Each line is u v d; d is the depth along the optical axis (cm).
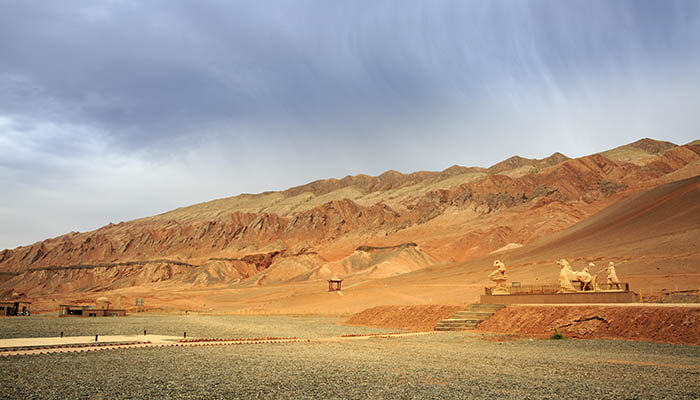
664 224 10131
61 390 1698
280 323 6359
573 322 3703
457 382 1861
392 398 1593
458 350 2970
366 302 9681
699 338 3019
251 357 2595
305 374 2028
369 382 1856
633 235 10312
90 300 14838
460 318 4603
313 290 15812
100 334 4384
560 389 1731
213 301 16150
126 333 4531
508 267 11194
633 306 3631
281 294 15800
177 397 1598
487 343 3375
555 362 2402
